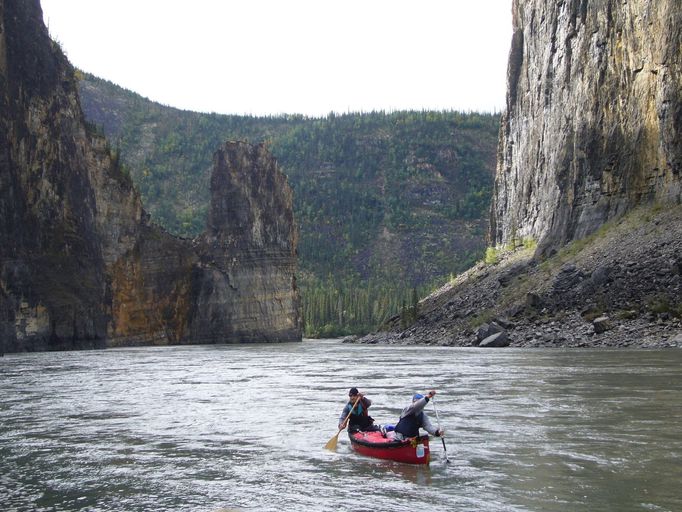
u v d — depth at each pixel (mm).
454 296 111062
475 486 14797
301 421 23703
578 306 75188
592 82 102500
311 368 48656
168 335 129625
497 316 84625
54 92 101000
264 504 13898
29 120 93625
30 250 89688
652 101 89375
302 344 118938
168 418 24750
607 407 24359
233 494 14695
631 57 94562
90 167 115750
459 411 24297
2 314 81875
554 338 67188
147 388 35375
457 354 60500
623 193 92688
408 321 108562
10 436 21594
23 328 84625
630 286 72188
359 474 16219
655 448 17766
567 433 19906
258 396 31062
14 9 95500
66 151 102062
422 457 16828
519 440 19156
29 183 91812
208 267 136250
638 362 41969
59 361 61438
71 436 21531
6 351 81562
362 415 19562
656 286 70125
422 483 15219
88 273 99875
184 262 134500
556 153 112812
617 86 97062
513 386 31656
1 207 84500
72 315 92125
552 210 110750
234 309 136375
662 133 86062
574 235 98688
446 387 32156
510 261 113562
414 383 34750
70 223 99000
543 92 123688
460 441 19203
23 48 95375
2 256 83125
